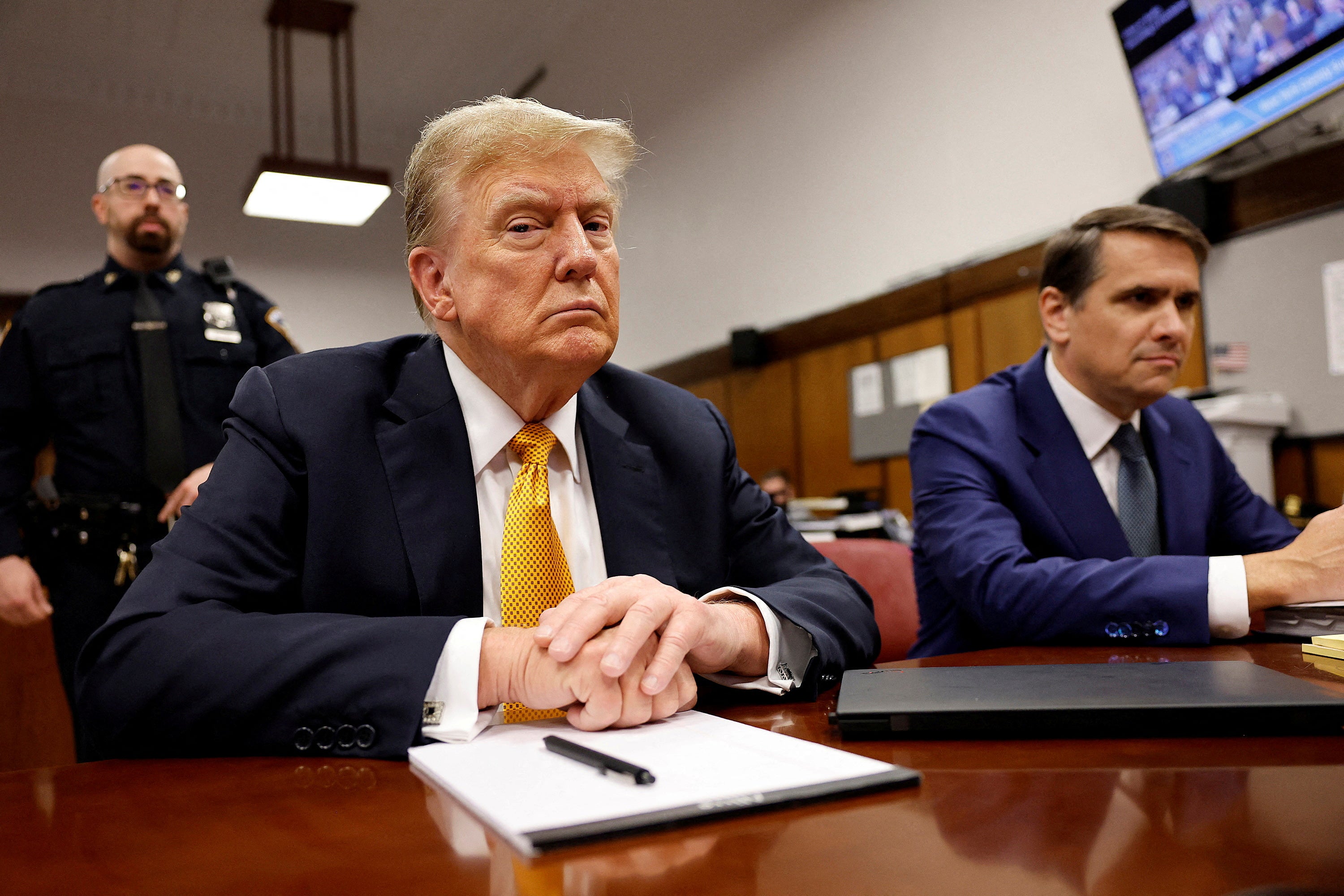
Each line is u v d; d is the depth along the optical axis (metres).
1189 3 3.70
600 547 1.08
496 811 0.50
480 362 1.02
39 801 0.59
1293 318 3.51
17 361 2.24
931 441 1.56
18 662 2.34
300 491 0.96
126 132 8.02
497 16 7.71
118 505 2.17
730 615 0.85
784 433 6.57
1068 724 0.65
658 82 7.61
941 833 0.46
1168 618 1.12
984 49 5.05
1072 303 1.55
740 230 6.92
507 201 0.94
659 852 0.45
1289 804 0.49
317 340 8.73
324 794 0.59
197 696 0.73
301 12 7.14
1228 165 3.77
